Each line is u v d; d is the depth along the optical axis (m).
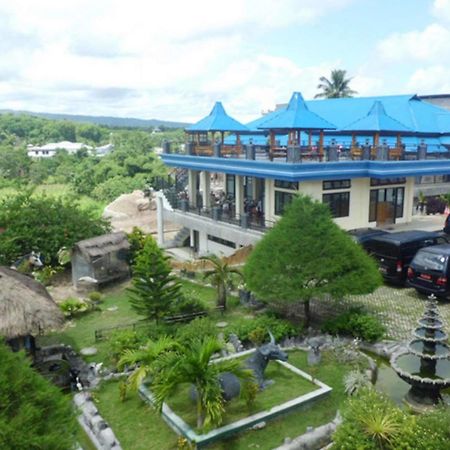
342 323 14.24
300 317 16.19
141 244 23.36
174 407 10.36
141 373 10.80
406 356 11.34
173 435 9.68
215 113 28.39
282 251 14.27
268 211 24.08
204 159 26.98
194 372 9.38
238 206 25.58
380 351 13.36
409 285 17.48
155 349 11.12
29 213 24.41
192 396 10.33
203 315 16.56
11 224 23.91
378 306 16.89
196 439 9.10
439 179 34.03
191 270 23.14
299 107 22.44
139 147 106.75
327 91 57.66
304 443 9.09
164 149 31.69
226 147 26.28
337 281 13.89
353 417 8.41
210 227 25.89
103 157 94.81
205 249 28.28
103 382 12.07
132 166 76.56
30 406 6.10
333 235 14.26
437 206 31.31
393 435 7.77
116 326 16.30
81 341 15.46
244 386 10.11
